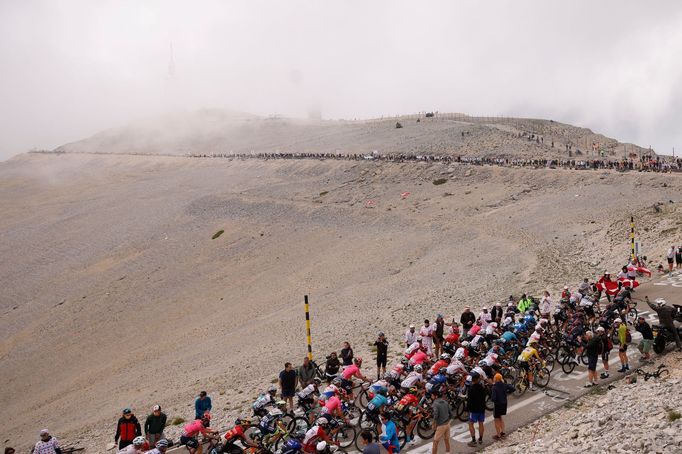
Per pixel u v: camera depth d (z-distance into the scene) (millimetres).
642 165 92938
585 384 23094
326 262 85000
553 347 25812
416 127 196375
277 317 61469
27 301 101625
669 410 16328
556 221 74375
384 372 26500
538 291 44281
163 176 187125
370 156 146750
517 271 54062
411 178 119250
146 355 64188
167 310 83375
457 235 80625
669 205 62844
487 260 62750
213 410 30109
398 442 17500
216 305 79875
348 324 48531
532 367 22844
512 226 77938
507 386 21719
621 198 76875
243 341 54219
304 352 41906
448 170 116438
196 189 155500
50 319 90312
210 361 49781
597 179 89000
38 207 171625
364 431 15438
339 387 21156
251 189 138750
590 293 34219
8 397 63719
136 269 105188
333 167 139625
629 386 21375
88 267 112688
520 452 16906
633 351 26312
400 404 19062
